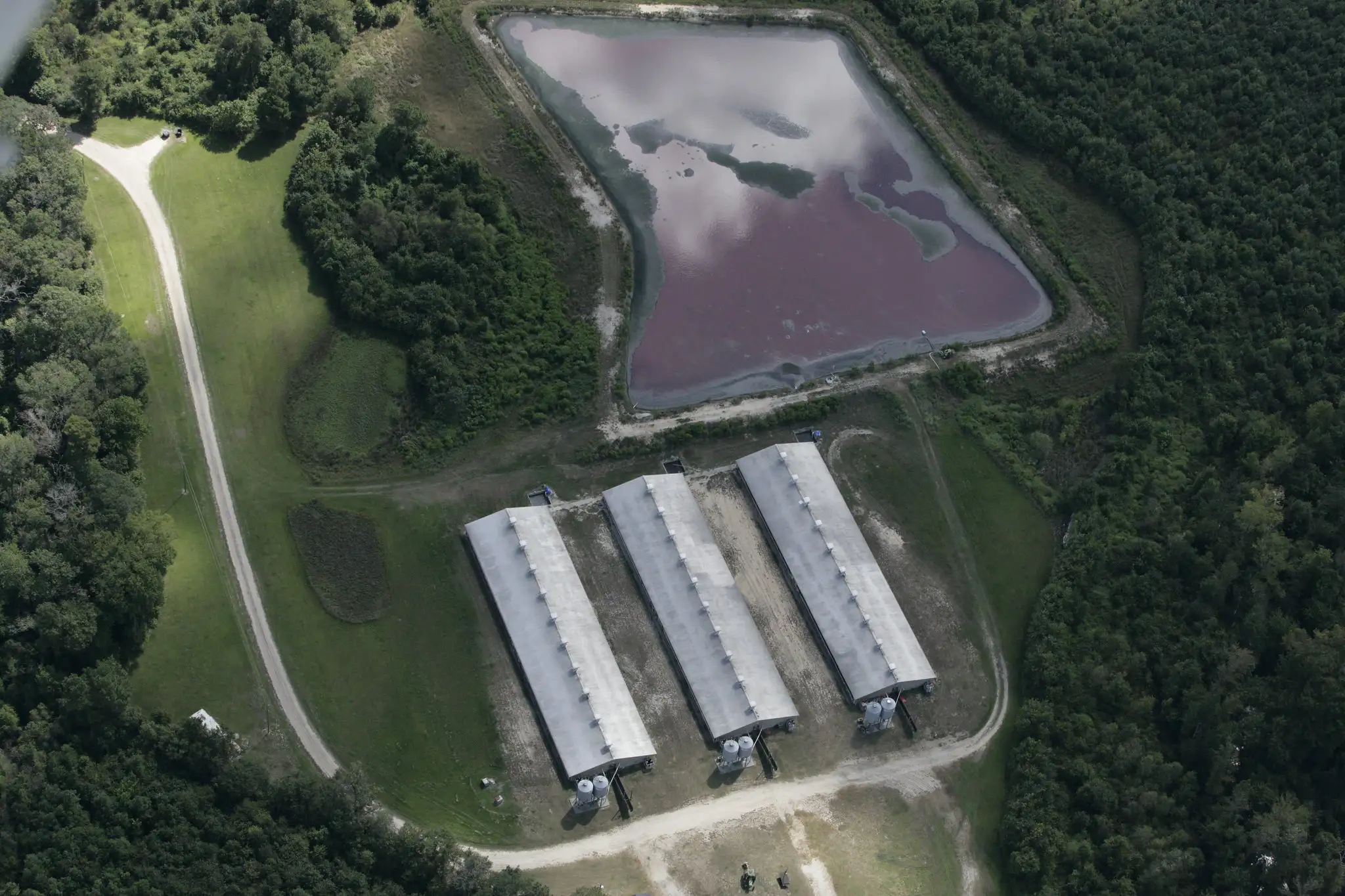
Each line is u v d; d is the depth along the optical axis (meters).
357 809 149.88
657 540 171.50
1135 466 180.00
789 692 165.50
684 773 159.00
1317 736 155.88
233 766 152.38
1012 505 181.50
